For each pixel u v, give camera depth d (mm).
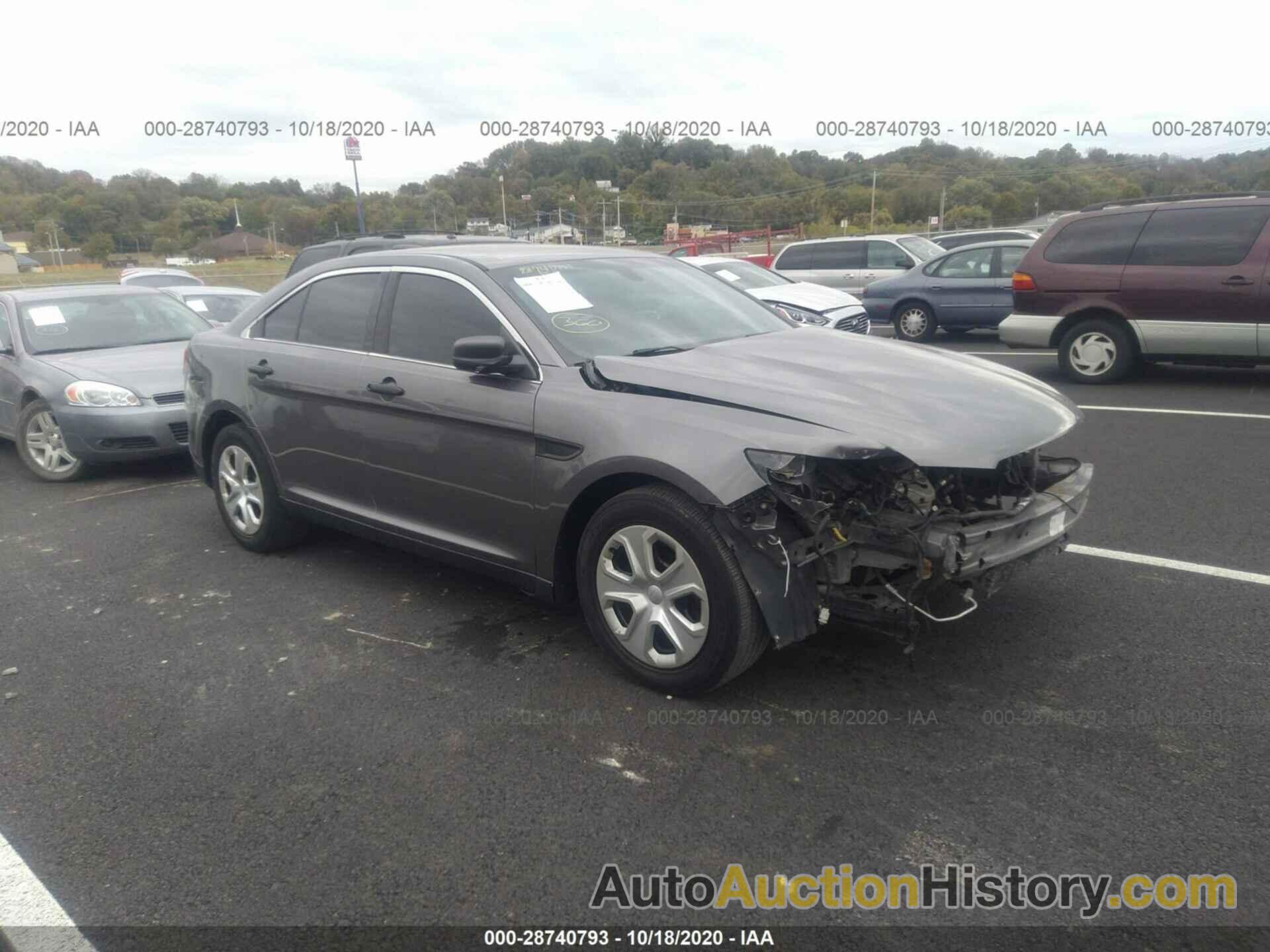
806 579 3410
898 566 3268
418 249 4832
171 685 4004
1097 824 2842
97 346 8469
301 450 5035
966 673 3764
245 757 3426
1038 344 10227
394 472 4535
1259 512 5520
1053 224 10117
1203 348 9289
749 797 3045
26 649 4430
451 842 2900
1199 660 3779
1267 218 8914
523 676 3926
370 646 4281
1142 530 5289
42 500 7254
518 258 4605
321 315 5055
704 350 4141
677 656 3600
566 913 2600
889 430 3303
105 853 2928
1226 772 3062
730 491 3283
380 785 3211
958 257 14461
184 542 5934
